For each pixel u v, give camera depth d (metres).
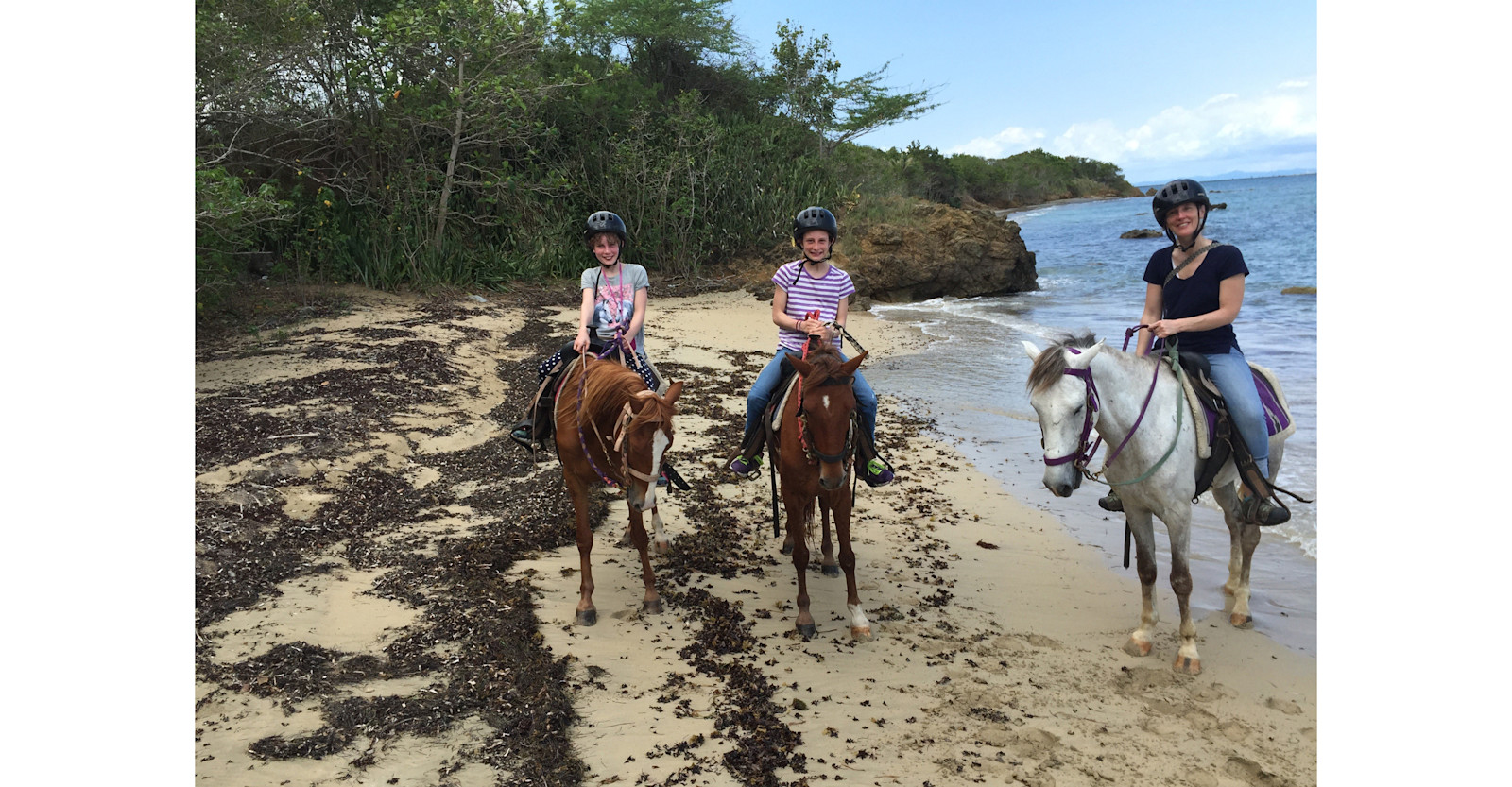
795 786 3.55
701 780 3.57
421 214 16.66
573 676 4.34
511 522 6.25
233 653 4.20
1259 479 4.56
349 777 3.46
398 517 6.12
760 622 5.03
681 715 4.03
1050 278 27.44
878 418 10.12
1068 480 4.09
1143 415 4.38
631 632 4.82
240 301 13.16
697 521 6.59
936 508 7.12
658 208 21.05
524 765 3.61
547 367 5.45
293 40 13.41
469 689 4.10
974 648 4.77
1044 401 4.11
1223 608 5.26
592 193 20.52
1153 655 4.71
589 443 4.72
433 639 4.53
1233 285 4.43
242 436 6.92
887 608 5.24
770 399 5.13
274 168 15.61
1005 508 7.14
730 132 22.66
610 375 4.71
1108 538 6.52
